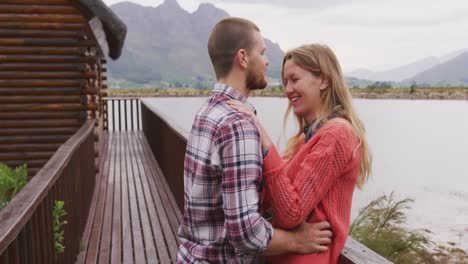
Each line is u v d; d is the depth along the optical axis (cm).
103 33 920
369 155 171
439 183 1472
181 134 554
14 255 218
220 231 162
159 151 988
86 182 615
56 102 806
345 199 164
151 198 716
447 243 817
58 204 340
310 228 160
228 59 163
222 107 158
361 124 171
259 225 150
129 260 465
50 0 789
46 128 808
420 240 638
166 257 468
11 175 628
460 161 2028
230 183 150
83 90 810
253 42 163
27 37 791
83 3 734
